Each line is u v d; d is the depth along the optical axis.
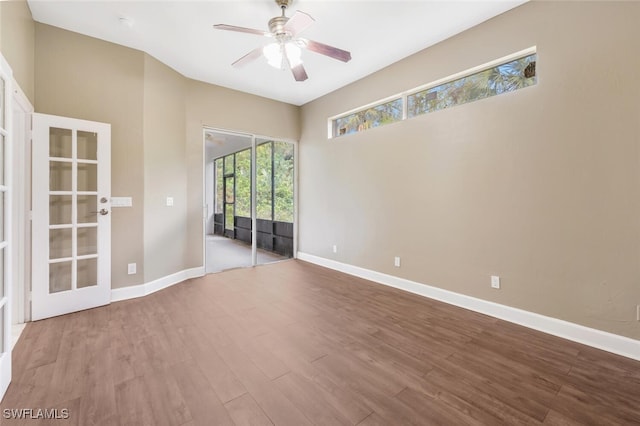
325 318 2.76
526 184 2.55
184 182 4.00
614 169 2.12
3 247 1.73
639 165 2.02
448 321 2.69
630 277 2.07
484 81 2.91
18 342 2.25
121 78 3.20
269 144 5.19
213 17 2.70
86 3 2.50
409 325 2.61
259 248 5.43
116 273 3.19
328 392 1.70
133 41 3.13
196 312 2.88
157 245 3.58
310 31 2.94
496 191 2.75
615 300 2.13
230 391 1.70
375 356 2.09
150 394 1.67
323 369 1.93
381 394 1.69
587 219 2.24
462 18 2.75
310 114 5.09
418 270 3.44
